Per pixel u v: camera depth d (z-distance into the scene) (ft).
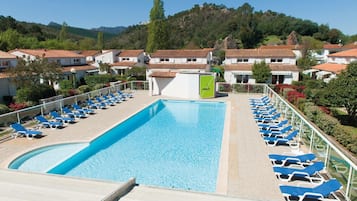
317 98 85.61
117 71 212.02
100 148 52.26
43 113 63.87
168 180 38.88
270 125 59.41
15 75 85.35
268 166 38.58
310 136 45.01
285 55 153.07
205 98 102.42
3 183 26.50
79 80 149.89
